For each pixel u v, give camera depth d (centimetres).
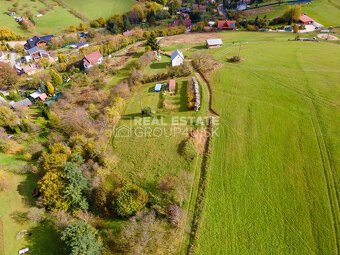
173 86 6812
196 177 4528
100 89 7675
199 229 3719
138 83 7512
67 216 3953
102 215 4069
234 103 6119
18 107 6912
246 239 3544
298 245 3403
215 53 8894
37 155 5206
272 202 3956
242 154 4803
